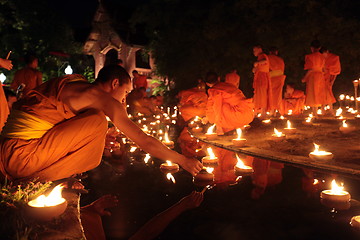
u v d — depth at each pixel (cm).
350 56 1762
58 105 277
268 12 1692
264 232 214
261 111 930
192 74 1911
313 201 273
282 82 988
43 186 253
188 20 1886
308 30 1666
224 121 665
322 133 663
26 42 2073
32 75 696
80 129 271
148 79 2636
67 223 216
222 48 1805
